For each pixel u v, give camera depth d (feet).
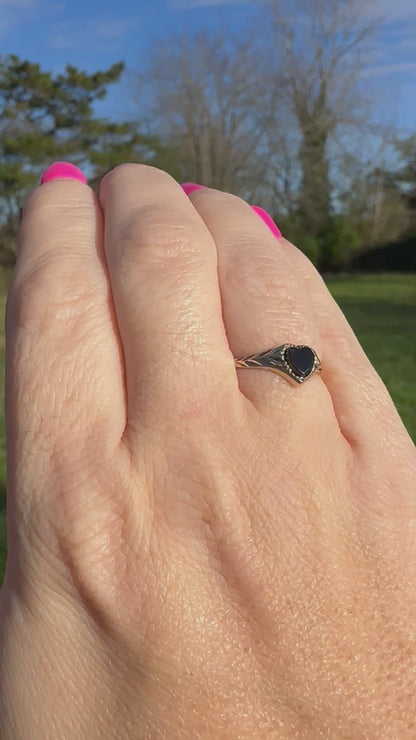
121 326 0.38
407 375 3.51
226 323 0.39
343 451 0.39
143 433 0.36
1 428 2.56
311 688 0.34
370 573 0.36
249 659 0.34
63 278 0.39
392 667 0.34
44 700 0.34
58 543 0.35
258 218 0.44
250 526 0.35
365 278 13.76
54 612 0.34
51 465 0.36
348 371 0.43
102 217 0.43
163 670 0.33
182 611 0.34
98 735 0.33
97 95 13.97
